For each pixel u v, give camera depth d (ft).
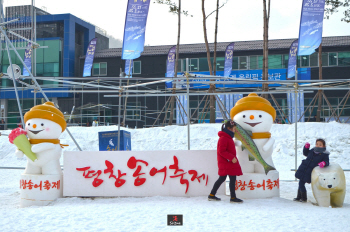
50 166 24.00
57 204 22.82
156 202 22.17
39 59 124.26
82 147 62.80
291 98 89.15
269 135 24.20
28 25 39.75
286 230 15.42
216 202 22.02
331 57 107.65
